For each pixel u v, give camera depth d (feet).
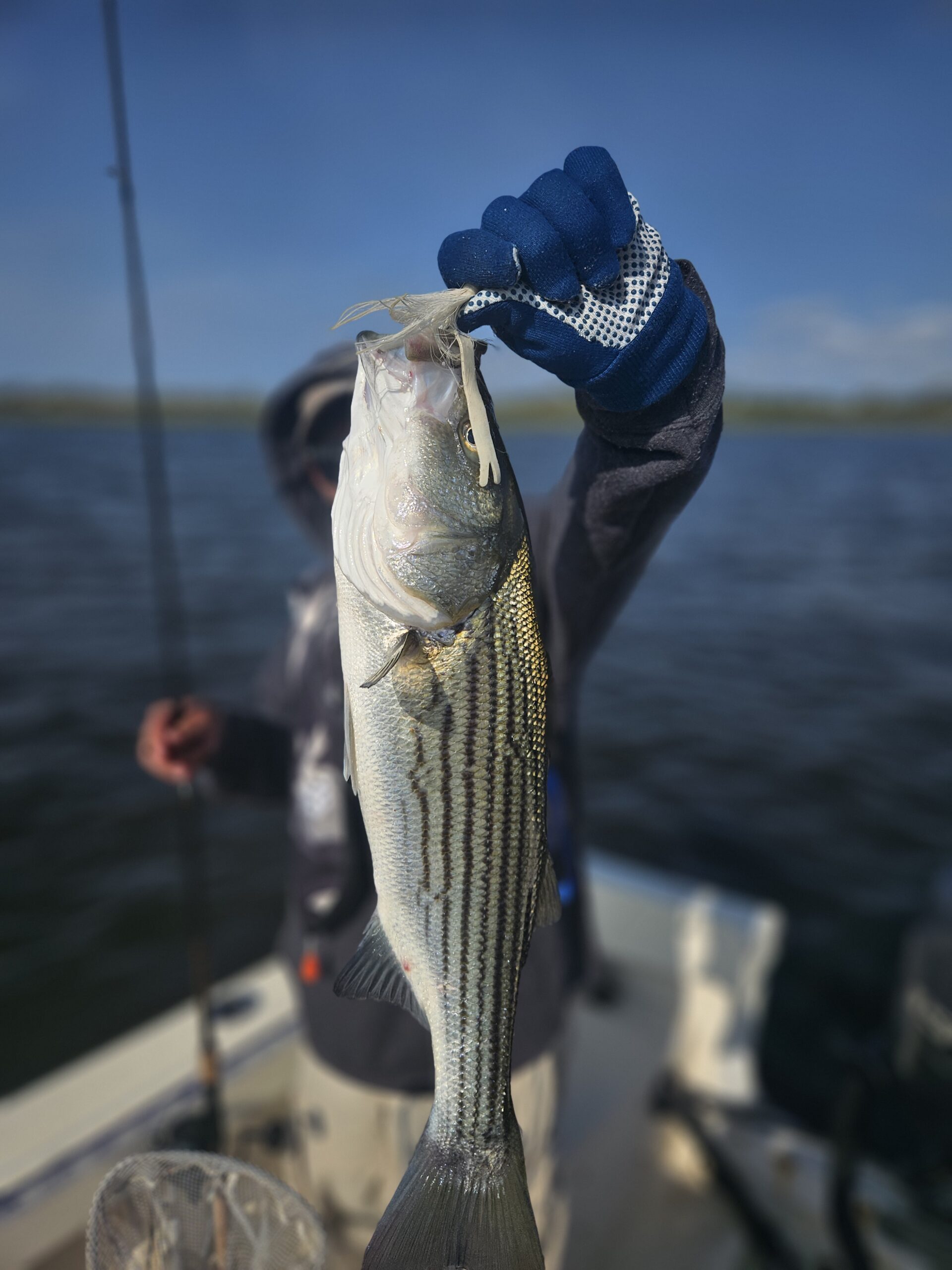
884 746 10.44
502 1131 1.64
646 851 8.13
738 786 9.37
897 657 14.06
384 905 1.63
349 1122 2.58
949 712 11.59
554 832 2.42
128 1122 2.93
